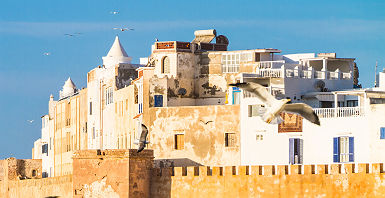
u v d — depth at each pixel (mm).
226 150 192000
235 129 191000
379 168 159750
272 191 170500
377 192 159625
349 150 173625
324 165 166000
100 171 188625
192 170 181375
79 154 191125
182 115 198875
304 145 180000
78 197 190250
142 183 187375
